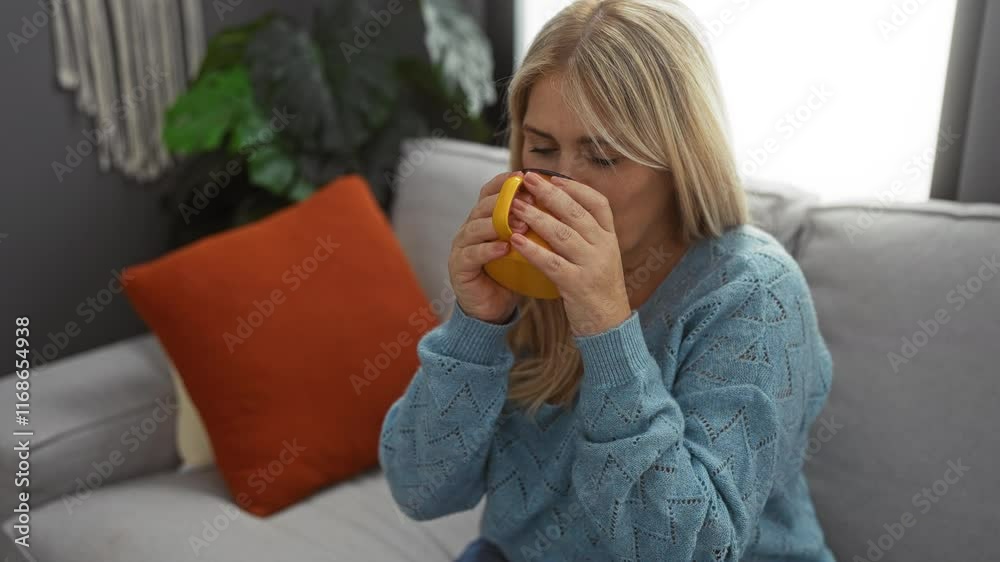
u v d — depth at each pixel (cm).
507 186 75
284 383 132
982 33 119
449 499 98
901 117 139
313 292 138
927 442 101
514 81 84
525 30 200
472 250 78
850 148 146
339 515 128
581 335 78
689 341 84
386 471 100
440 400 87
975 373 99
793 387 82
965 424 99
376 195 181
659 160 79
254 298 134
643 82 77
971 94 125
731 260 85
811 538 95
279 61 174
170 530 122
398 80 189
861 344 108
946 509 99
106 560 118
